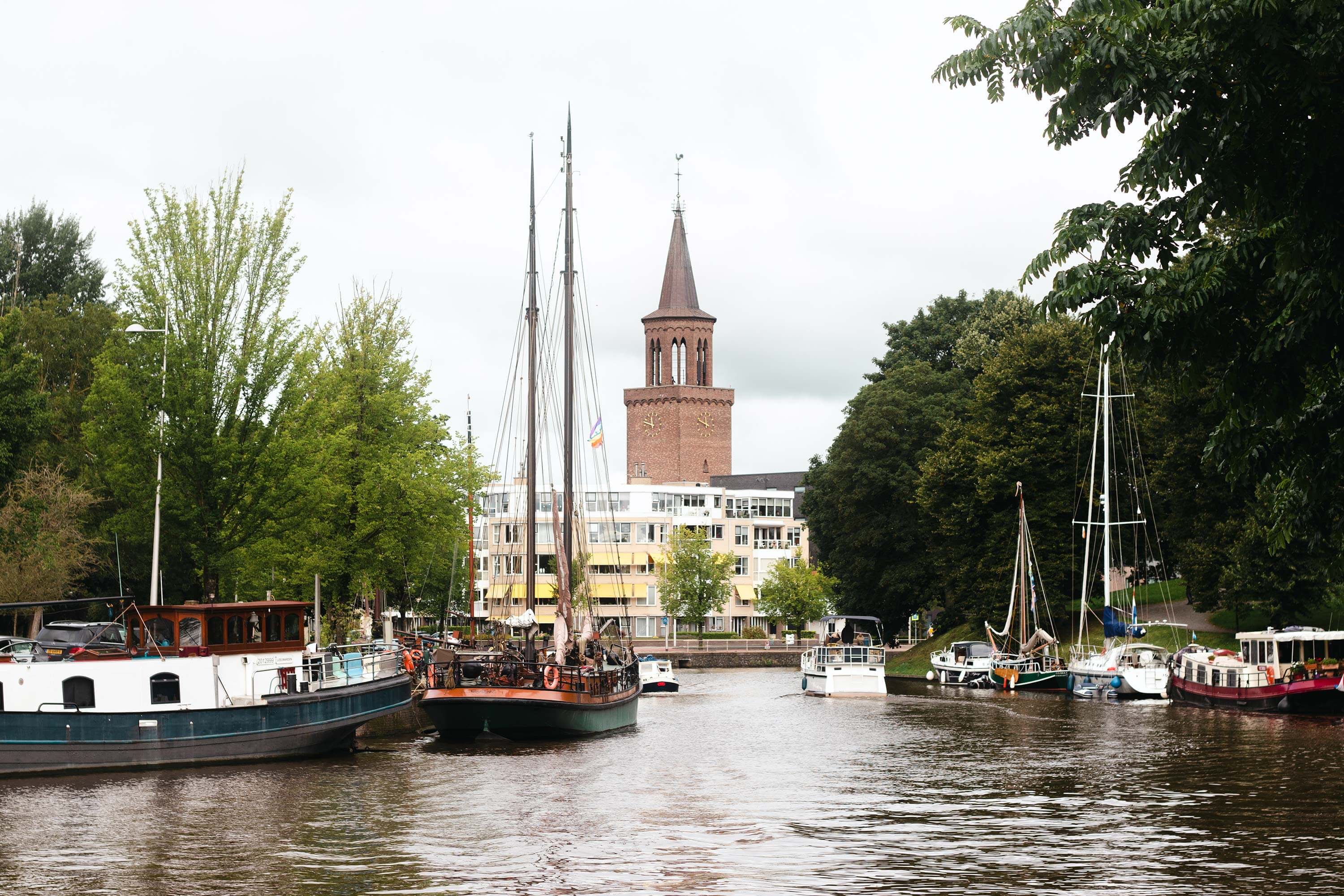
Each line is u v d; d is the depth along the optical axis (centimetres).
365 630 7231
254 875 2348
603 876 2339
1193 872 2367
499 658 4900
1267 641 6116
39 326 8712
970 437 8969
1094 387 8319
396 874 2358
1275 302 1823
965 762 4134
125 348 4959
